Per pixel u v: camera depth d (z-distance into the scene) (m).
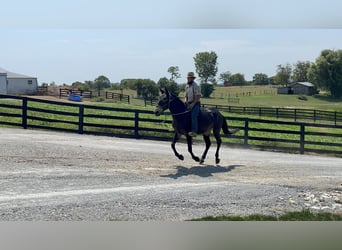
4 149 10.13
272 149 16.23
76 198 7.12
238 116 28.45
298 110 31.27
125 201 7.14
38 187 7.57
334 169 11.65
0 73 45.56
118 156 10.81
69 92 41.53
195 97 10.44
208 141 11.09
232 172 10.11
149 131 16.41
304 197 8.24
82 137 14.01
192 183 8.70
